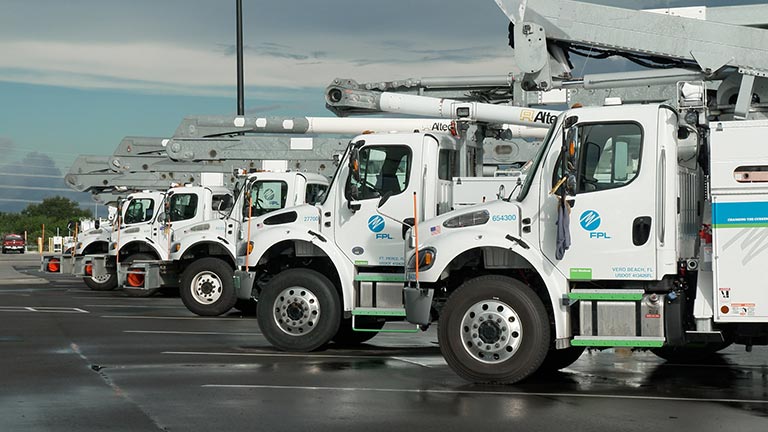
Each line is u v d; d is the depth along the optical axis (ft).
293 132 80.07
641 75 43.04
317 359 44.21
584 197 36.11
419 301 38.99
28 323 59.93
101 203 97.45
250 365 41.96
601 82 43.42
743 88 40.34
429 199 45.93
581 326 36.11
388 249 46.03
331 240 46.91
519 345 36.45
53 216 290.97
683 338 35.65
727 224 34.04
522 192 37.50
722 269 34.04
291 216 48.01
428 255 38.27
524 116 57.31
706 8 42.57
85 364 41.91
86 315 66.03
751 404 33.04
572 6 42.42
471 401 33.47
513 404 32.89
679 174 36.24
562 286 36.47
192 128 81.51
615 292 35.70
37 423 29.32
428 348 49.44
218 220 68.85
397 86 62.90
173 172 85.87
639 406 32.58
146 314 67.46
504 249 38.09
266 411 31.32
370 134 46.65
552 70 43.62
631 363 44.57
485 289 36.88
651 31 41.68
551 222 36.86
